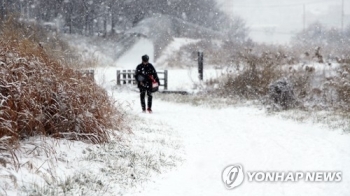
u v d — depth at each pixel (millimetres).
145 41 120125
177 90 59156
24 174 14867
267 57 57062
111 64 100625
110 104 24344
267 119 36594
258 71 53344
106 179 16672
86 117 20500
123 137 23406
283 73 52469
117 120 24234
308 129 31156
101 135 20922
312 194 16781
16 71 18438
